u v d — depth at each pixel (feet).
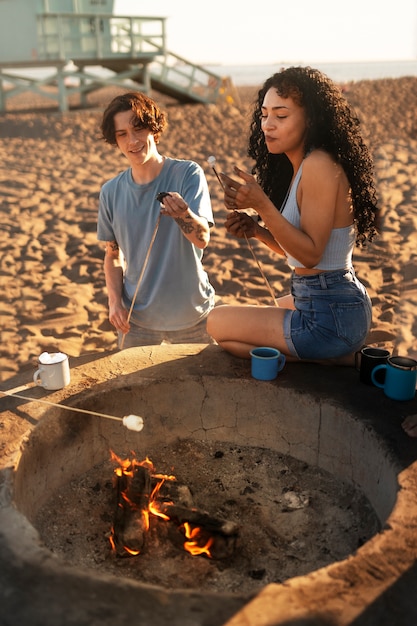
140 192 9.77
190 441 9.25
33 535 5.88
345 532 7.43
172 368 9.18
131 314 10.64
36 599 5.16
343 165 7.81
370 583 5.33
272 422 8.88
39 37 52.75
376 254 18.71
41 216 24.84
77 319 15.44
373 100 61.57
